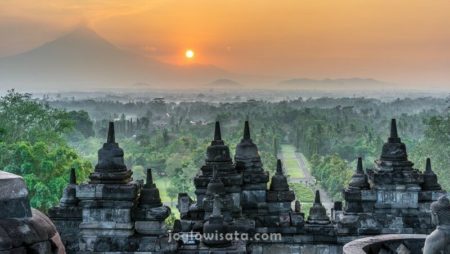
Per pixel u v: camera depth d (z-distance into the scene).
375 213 23.84
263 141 157.00
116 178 21.09
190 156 133.38
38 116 67.62
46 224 6.48
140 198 21.44
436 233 12.40
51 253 6.45
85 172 51.75
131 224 20.88
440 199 12.48
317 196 24.78
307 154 161.38
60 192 46.38
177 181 106.12
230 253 20.70
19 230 6.15
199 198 23.92
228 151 24.62
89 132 155.88
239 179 24.14
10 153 50.25
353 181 25.09
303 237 23.95
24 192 6.30
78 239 22.52
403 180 23.73
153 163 133.12
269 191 24.91
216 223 21.02
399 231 23.48
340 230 23.77
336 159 116.12
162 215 21.02
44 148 50.31
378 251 14.65
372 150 137.00
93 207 20.89
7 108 67.06
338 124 171.12
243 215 24.31
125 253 20.72
